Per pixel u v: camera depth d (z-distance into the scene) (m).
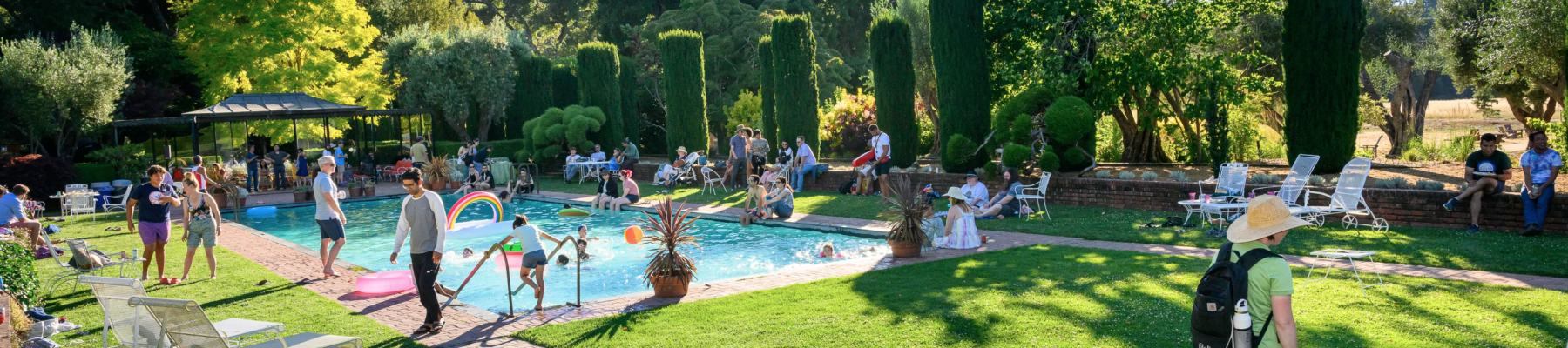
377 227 17.42
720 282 9.61
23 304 7.70
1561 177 14.62
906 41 23.00
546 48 55.47
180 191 19.88
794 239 14.30
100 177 23.44
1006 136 18.27
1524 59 20.50
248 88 33.12
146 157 25.91
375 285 9.34
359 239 15.59
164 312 5.52
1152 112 21.33
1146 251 11.21
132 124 25.25
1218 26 21.42
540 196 22.64
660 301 8.62
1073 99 17.47
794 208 17.95
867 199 18.83
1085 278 9.08
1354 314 7.14
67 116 24.20
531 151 30.47
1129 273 9.31
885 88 23.05
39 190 21.36
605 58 30.62
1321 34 16.69
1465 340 6.23
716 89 41.75
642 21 48.38
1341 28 16.56
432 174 25.78
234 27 31.66
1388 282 8.45
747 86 42.16
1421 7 32.94
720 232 15.35
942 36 20.28
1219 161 17.19
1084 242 12.21
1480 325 6.64
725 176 22.73
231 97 26.80
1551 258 9.70
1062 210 16.30
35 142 24.61
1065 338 6.64
